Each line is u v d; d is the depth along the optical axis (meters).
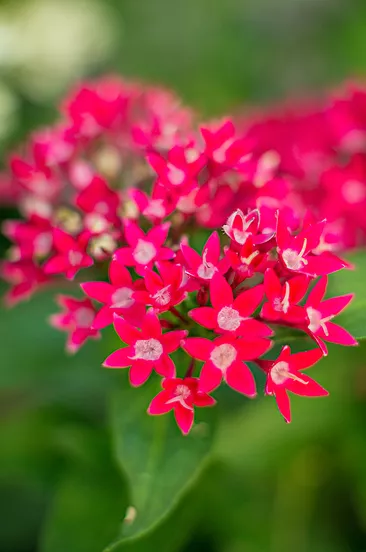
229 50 0.44
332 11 0.45
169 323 0.19
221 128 0.20
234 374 0.17
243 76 0.43
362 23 0.39
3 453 0.25
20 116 0.37
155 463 0.20
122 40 0.44
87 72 0.42
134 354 0.17
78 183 0.22
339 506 0.25
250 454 0.24
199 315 0.17
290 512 0.25
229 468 0.24
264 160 0.21
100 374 0.24
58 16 0.41
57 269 0.19
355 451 0.24
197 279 0.18
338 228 0.23
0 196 0.24
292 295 0.18
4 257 0.31
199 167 0.19
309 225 0.19
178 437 0.20
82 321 0.20
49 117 0.38
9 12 0.41
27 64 0.39
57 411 0.26
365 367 0.24
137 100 0.24
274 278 0.17
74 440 0.24
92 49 0.42
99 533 0.23
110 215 0.20
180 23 0.45
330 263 0.18
